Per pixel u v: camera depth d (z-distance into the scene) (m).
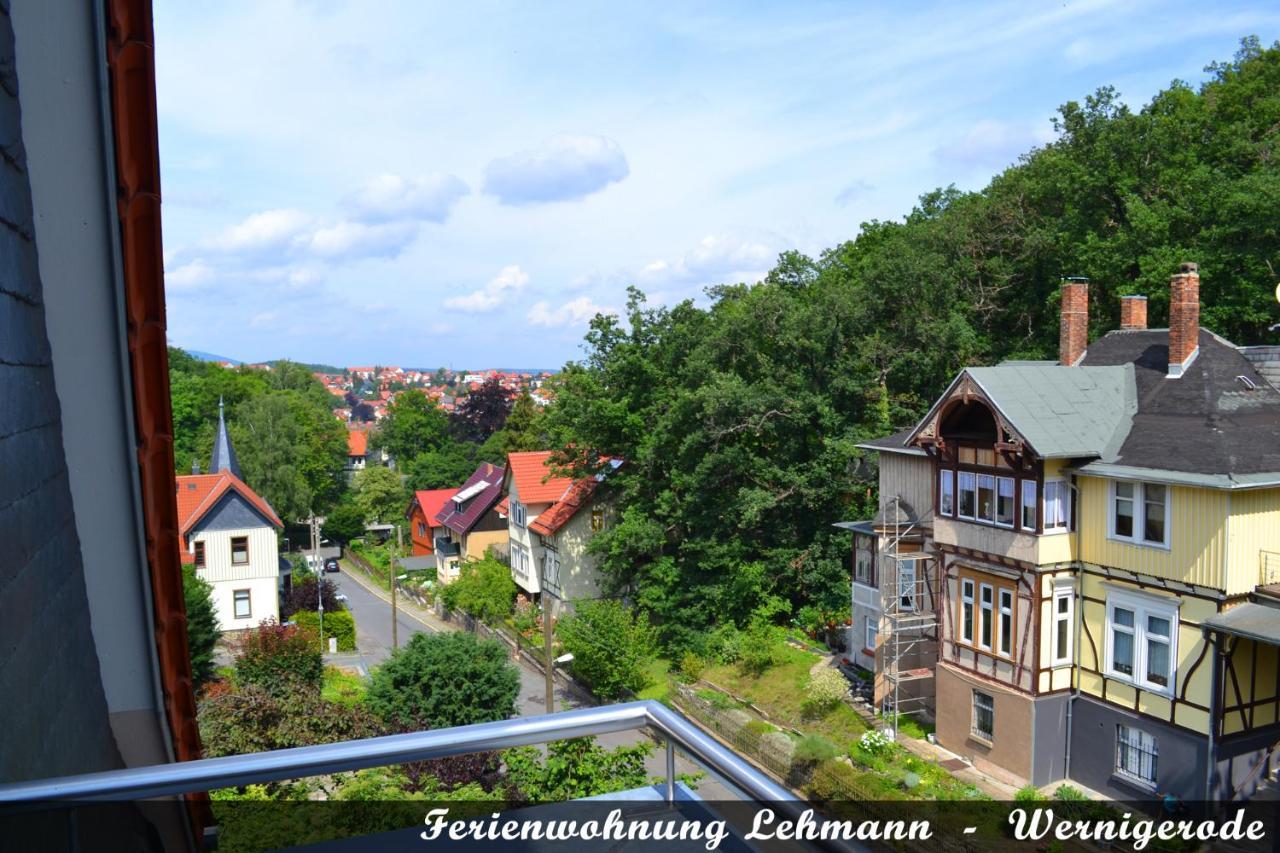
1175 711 18.67
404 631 44.22
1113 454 20.05
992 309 36.06
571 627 32.12
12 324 2.76
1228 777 18.19
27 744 2.68
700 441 32.97
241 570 40.94
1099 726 20.17
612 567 35.88
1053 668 20.69
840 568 31.45
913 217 52.91
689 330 36.72
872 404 32.78
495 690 23.94
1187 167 31.42
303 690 20.64
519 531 45.69
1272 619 17.11
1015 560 20.98
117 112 3.09
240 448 65.12
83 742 3.44
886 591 25.42
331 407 110.19
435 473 79.25
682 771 16.06
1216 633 17.73
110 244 3.21
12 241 2.80
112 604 3.75
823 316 33.09
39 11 2.96
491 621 41.91
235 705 19.20
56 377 3.31
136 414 3.44
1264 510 18.00
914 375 33.25
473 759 17.06
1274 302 27.50
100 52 3.02
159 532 3.64
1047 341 34.12
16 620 2.62
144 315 3.30
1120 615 19.89
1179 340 20.98
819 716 25.02
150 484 3.53
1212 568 17.88
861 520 31.25
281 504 65.00
